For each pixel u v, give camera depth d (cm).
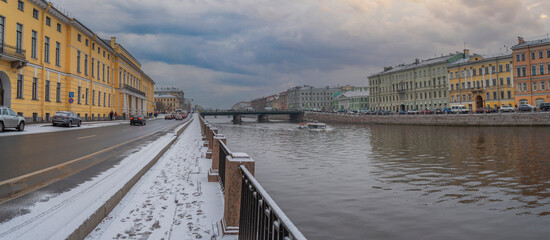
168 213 490
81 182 662
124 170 739
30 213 436
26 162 938
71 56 3788
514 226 1142
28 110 2961
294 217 1247
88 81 4359
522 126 5216
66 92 3722
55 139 1705
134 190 631
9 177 716
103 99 5097
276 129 7431
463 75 8000
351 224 1172
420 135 4694
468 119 5884
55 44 3456
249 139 4744
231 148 3581
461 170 2075
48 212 442
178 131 2142
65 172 780
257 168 2266
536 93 6531
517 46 6812
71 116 2862
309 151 3250
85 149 1284
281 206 1379
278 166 2350
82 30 4066
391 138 4397
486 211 1289
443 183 1742
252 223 346
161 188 650
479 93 7594
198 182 709
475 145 3278
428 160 2497
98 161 966
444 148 3150
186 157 1098
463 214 1259
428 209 1323
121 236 394
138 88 8088
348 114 9325
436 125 6431
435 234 1084
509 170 2031
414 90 9412
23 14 2859
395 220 1201
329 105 17900
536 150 2783
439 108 8625
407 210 1311
